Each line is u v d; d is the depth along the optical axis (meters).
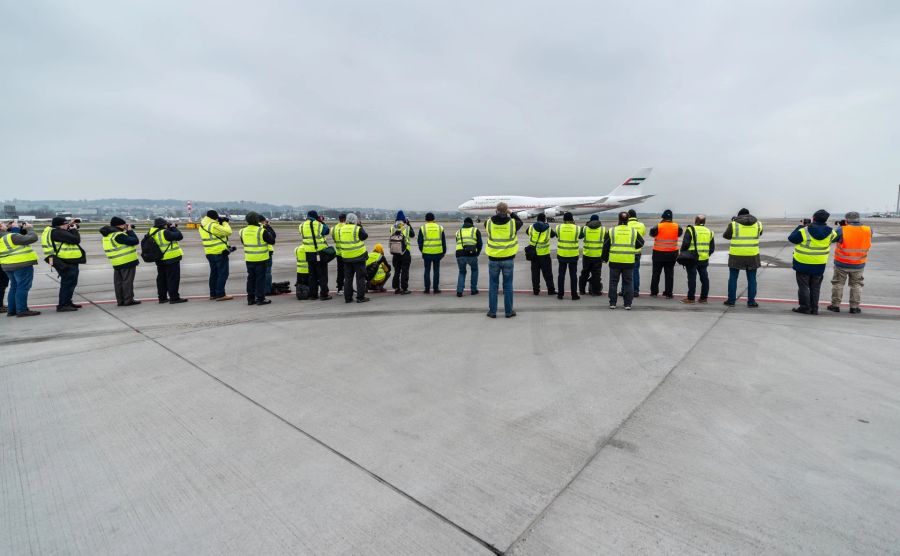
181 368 4.57
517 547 2.04
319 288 10.54
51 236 7.45
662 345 5.24
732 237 7.44
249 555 2.02
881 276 10.84
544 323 6.49
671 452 2.82
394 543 2.09
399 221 9.34
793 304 7.84
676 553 1.97
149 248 7.94
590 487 2.47
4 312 7.74
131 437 3.13
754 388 3.86
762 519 2.18
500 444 2.96
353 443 3.01
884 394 3.69
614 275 7.45
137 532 2.19
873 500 2.30
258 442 3.04
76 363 4.75
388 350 5.15
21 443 3.07
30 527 2.23
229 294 9.76
